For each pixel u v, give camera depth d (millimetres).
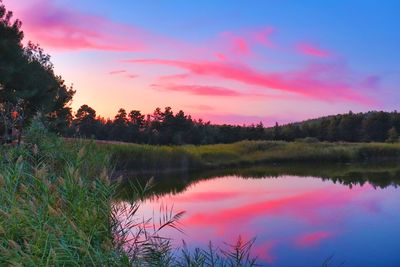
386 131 100938
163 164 34250
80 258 4906
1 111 12562
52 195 5605
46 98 29016
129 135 73000
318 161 57438
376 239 13219
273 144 59469
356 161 59406
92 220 5352
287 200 21672
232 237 12805
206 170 40031
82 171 8359
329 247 12211
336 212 18203
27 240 4945
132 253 5770
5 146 9867
